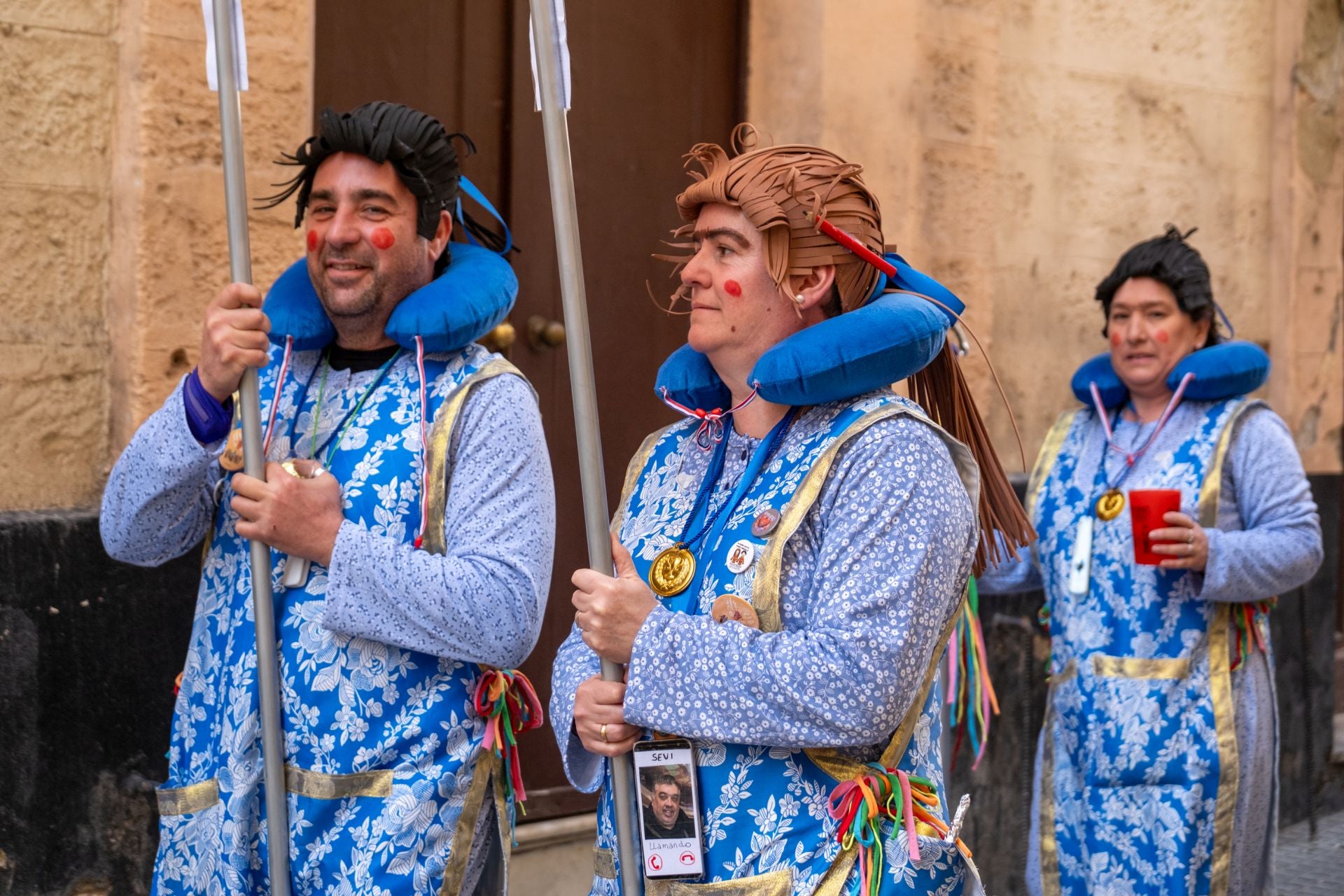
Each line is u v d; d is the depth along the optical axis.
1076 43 4.91
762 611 1.80
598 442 1.88
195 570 2.99
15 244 2.84
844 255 1.87
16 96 2.84
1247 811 3.29
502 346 3.71
